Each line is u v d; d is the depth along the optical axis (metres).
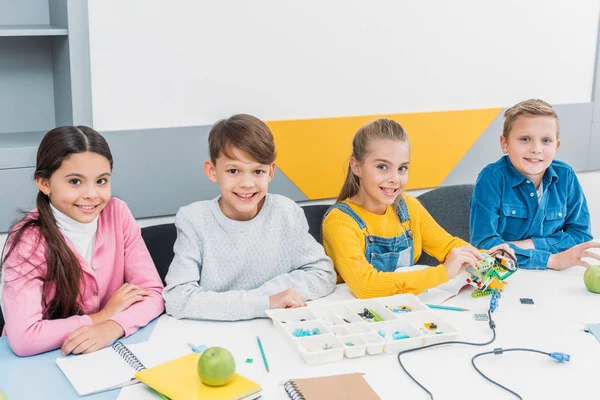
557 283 1.68
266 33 2.35
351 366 1.25
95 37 2.13
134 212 2.28
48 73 2.35
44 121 2.38
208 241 1.59
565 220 2.05
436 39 2.60
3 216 2.07
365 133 1.75
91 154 1.41
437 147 2.68
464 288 1.66
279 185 2.47
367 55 2.51
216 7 2.27
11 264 1.40
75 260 1.46
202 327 1.44
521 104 1.95
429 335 1.32
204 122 2.33
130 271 1.60
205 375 1.14
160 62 2.23
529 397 1.14
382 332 1.37
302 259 1.67
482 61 2.70
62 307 1.47
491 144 2.78
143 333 1.41
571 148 2.91
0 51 2.27
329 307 1.48
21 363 1.28
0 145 2.09
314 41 2.42
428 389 1.16
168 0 2.20
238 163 1.53
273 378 1.21
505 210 1.97
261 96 2.39
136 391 1.17
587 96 2.91
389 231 1.80
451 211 2.24
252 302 1.47
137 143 2.23
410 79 2.60
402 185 1.75
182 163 2.31
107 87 2.18
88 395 1.15
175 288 1.52
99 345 1.33
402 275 1.61
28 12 2.29
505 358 1.28
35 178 1.45
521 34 2.73
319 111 2.49
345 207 1.78
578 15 2.80
